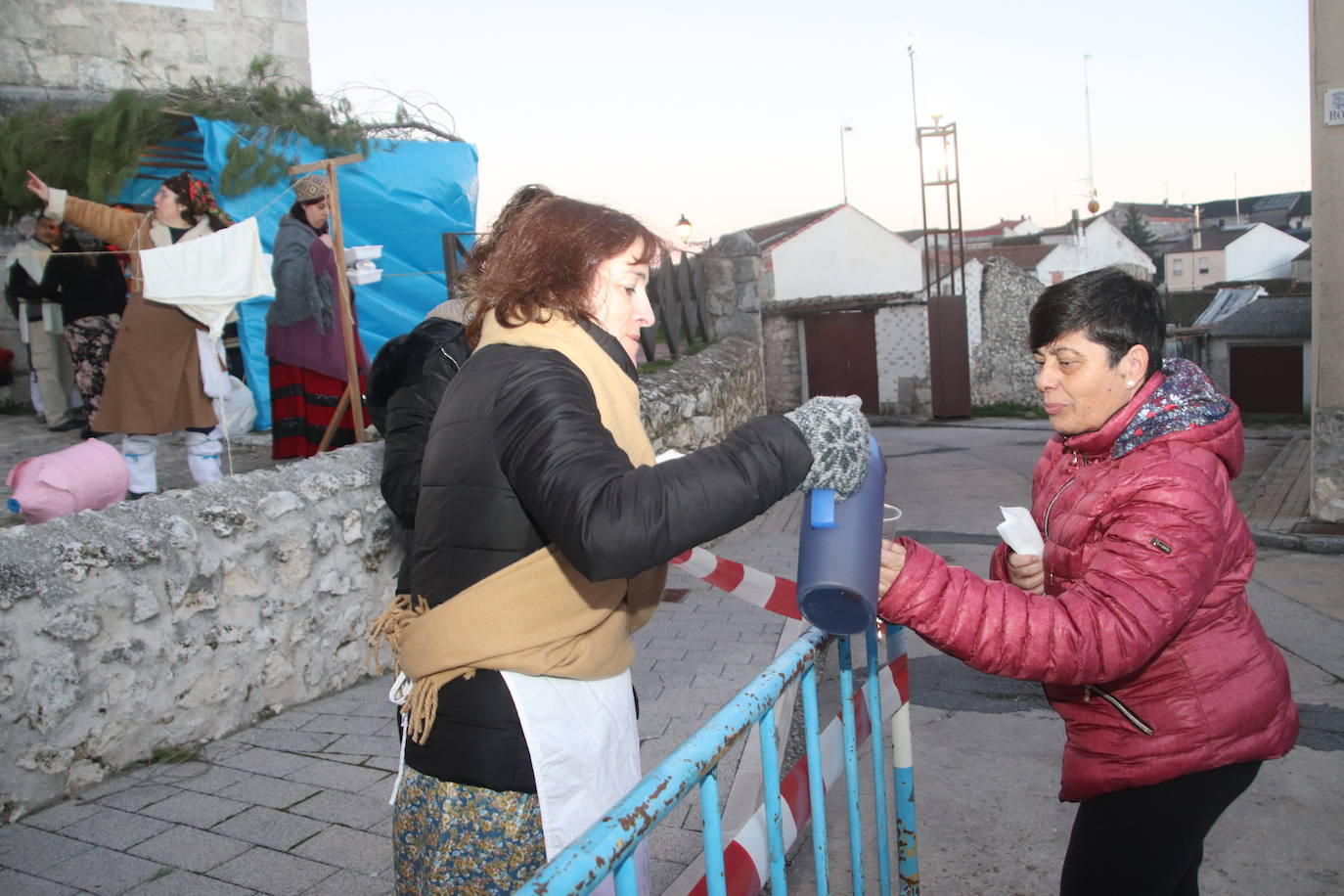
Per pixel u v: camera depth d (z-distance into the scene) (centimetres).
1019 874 306
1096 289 171
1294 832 327
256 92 813
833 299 2583
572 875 98
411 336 274
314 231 605
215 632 383
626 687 163
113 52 942
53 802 332
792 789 171
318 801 335
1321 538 762
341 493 441
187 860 298
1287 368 3341
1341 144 777
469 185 912
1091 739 175
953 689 474
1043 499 193
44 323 786
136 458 496
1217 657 166
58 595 331
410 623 154
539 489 122
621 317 154
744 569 219
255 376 803
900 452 1620
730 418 1141
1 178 745
